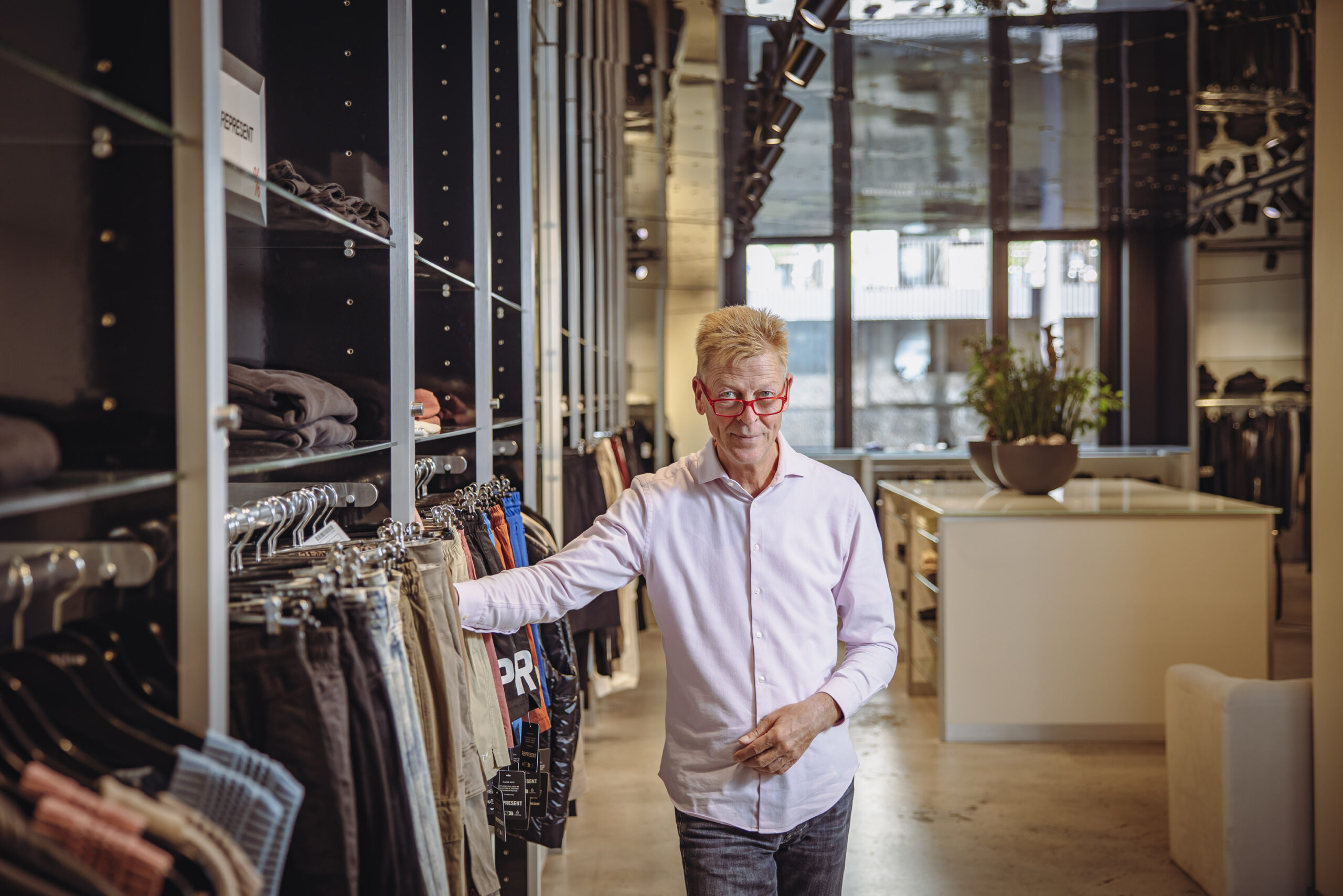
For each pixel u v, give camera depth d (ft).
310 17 5.86
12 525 3.24
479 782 4.90
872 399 31.83
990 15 12.36
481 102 7.89
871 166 21.42
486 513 6.85
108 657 3.20
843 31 12.82
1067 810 12.21
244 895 2.76
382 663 3.84
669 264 29.81
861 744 14.66
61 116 3.17
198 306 3.24
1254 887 9.46
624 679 15.69
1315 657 9.34
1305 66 14.47
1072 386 16.83
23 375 3.26
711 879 5.62
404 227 5.88
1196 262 28.68
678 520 5.92
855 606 6.07
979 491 17.29
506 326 9.78
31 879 2.19
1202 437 29.63
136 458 3.26
